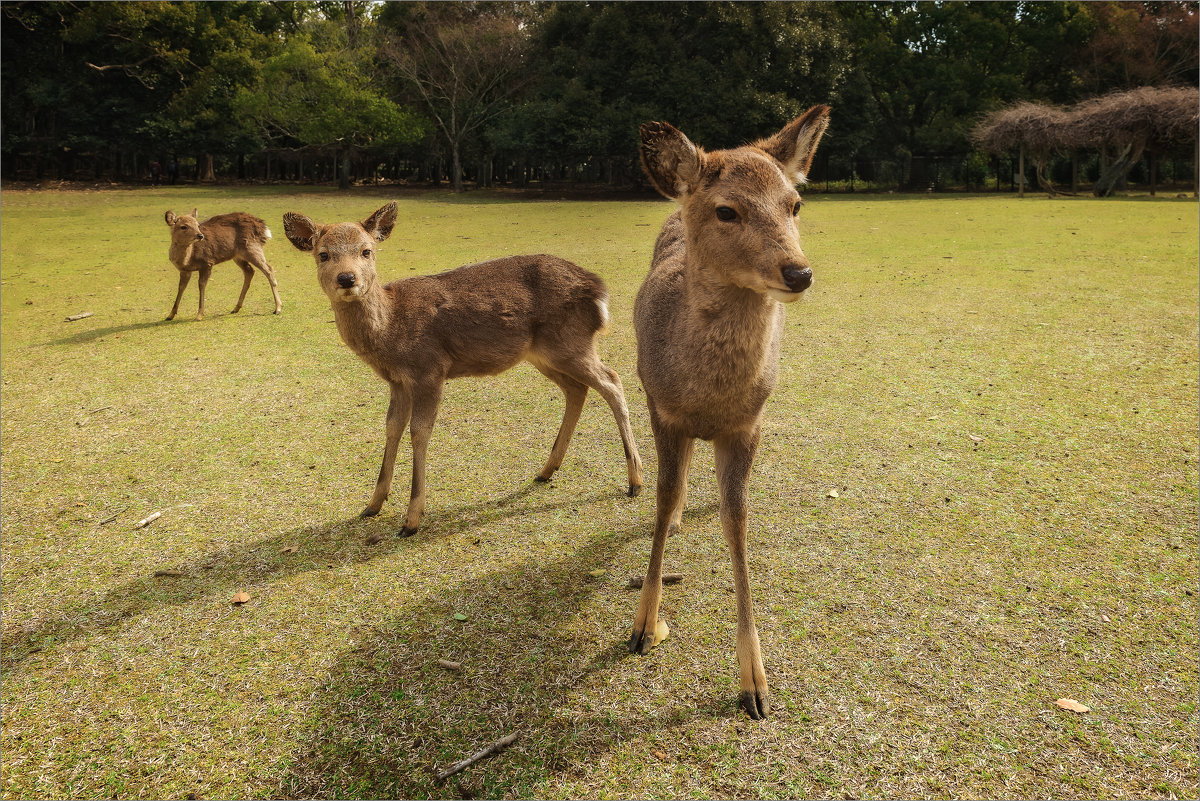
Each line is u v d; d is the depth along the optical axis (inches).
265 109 1316.4
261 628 138.5
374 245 176.1
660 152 111.7
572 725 112.3
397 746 109.7
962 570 147.6
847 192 1512.1
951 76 1492.4
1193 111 1069.8
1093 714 110.4
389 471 179.2
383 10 1582.2
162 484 199.8
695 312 112.5
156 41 1437.0
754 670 113.7
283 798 101.3
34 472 208.4
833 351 294.0
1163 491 175.3
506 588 148.0
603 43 1330.0
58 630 140.1
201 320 376.2
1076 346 287.0
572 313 184.1
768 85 1282.0
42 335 350.0
